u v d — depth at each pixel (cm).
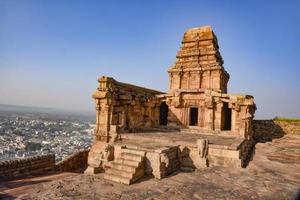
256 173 1171
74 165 1825
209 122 2230
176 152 1307
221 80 2480
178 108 2420
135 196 848
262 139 2645
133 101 1986
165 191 905
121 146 1272
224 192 899
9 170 1239
